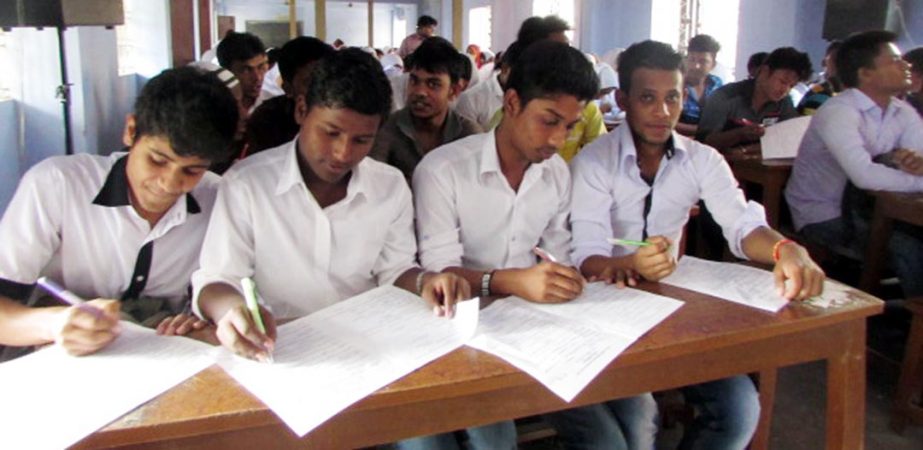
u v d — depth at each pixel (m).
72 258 1.34
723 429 1.51
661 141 1.67
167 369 1.00
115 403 0.91
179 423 0.88
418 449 1.25
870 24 5.00
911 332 2.14
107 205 1.30
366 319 1.19
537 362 1.06
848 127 2.68
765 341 1.22
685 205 1.79
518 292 1.31
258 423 0.92
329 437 0.97
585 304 1.28
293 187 1.35
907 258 2.60
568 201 1.69
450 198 1.56
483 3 12.38
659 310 1.25
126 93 4.96
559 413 1.49
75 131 3.78
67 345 1.02
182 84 1.12
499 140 1.55
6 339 1.11
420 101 2.36
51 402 0.91
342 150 1.24
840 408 1.31
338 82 1.20
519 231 1.60
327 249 1.39
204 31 7.70
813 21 5.66
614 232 1.78
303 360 1.04
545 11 10.12
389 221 1.45
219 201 1.34
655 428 1.55
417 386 0.97
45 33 3.42
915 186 2.60
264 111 2.47
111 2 3.06
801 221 2.95
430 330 1.15
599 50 8.86
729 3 6.63
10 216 1.28
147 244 1.35
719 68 6.75
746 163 3.12
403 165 2.38
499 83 3.07
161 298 1.42
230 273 1.30
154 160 1.14
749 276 1.42
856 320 1.28
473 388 1.00
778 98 3.76
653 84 1.62
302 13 14.58
